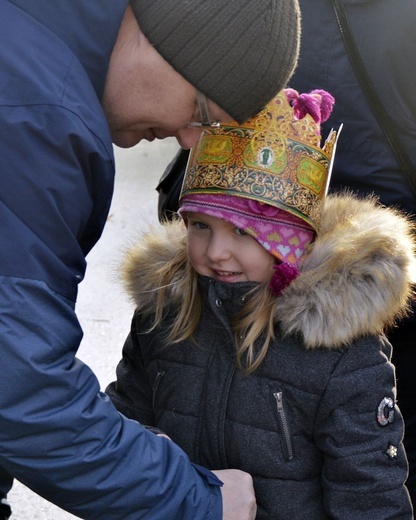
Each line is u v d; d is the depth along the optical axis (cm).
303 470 219
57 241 171
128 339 249
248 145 216
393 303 215
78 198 172
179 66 180
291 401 217
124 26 182
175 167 274
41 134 166
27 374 164
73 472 174
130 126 191
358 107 254
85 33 176
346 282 211
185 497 187
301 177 218
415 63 245
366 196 260
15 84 168
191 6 177
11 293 164
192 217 222
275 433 218
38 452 170
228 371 223
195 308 228
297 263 219
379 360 214
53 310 170
